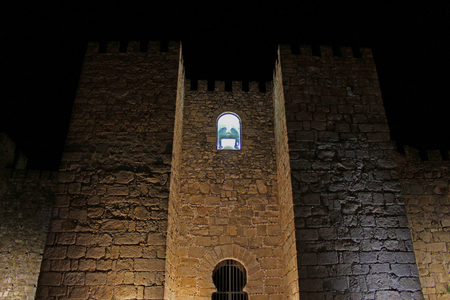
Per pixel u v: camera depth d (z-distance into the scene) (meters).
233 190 10.26
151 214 7.96
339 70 9.72
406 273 7.55
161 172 8.43
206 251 9.50
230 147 11.02
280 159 9.95
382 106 9.31
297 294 7.47
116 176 8.32
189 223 9.80
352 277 7.44
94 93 9.36
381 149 8.80
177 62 9.84
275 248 9.59
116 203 8.03
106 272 7.36
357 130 8.99
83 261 7.44
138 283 7.30
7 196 12.01
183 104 11.27
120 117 9.05
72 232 7.70
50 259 7.42
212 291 9.08
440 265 10.20
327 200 8.16
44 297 7.12
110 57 9.87
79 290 7.20
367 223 7.97
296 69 9.63
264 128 11.20
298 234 7.80
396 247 7.77
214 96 11.58
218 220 9.87
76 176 8.28
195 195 10.15
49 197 12.05
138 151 8.64
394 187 8.39
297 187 8.27
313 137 8.84
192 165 10.55
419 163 11.45
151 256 7.55
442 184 11.22
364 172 8.52
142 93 9.40
